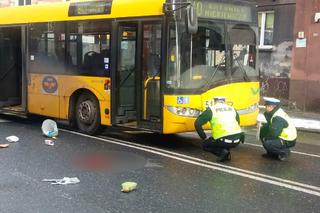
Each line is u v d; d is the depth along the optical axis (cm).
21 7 1570
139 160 1115
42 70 1497
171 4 1168
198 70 1205
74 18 1402
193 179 984
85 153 1169
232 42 1255
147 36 1238
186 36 1184
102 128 1379
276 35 2088
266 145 1155
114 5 1305
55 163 1074
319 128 1616
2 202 847
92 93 1370
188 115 1193
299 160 1163
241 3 1277
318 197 904
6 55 1633
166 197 884
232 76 1251
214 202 865
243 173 1031
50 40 1471
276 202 873
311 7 1919
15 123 1562
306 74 1948
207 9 1214
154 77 1230
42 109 1509
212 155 1177
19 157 1116
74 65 1405
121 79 1309
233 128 1116
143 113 1257
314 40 1917
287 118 1164
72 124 1435
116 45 1302
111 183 950
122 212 817
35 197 871
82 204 845
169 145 1277
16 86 1647
